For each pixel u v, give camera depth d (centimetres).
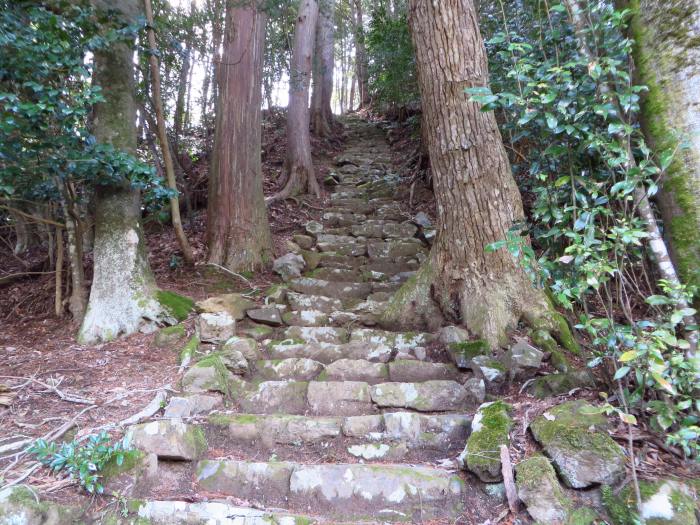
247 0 547
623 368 201
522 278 342
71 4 357
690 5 202
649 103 215
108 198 400
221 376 307
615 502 188
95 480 204
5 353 352
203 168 795
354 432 267
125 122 413
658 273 226
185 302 410
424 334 358
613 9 236
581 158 242
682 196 206
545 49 283
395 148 1063
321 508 219
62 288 461
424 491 220
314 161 998
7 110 308
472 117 351
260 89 566
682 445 192
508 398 282
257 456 256
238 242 526
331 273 524
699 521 178
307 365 333
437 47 358
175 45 504
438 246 378
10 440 236
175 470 231
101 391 290
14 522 179
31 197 415
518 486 200
